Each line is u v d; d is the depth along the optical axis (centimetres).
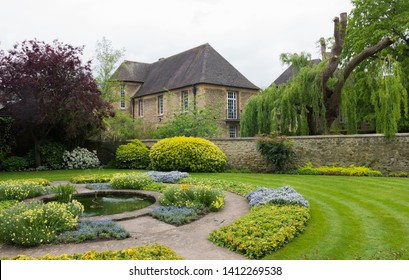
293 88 1583
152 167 1656
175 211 733
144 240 570
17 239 541
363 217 674
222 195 850
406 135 1302
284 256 480
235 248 512
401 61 2100
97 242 562
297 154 1504
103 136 2158
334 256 473
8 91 1588
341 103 1556
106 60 2728
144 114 3344
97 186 1109
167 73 3241
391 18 2094
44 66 1567
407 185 1027
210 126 2112
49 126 1770
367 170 1315
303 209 692
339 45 1491
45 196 930
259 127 1781
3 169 1692
